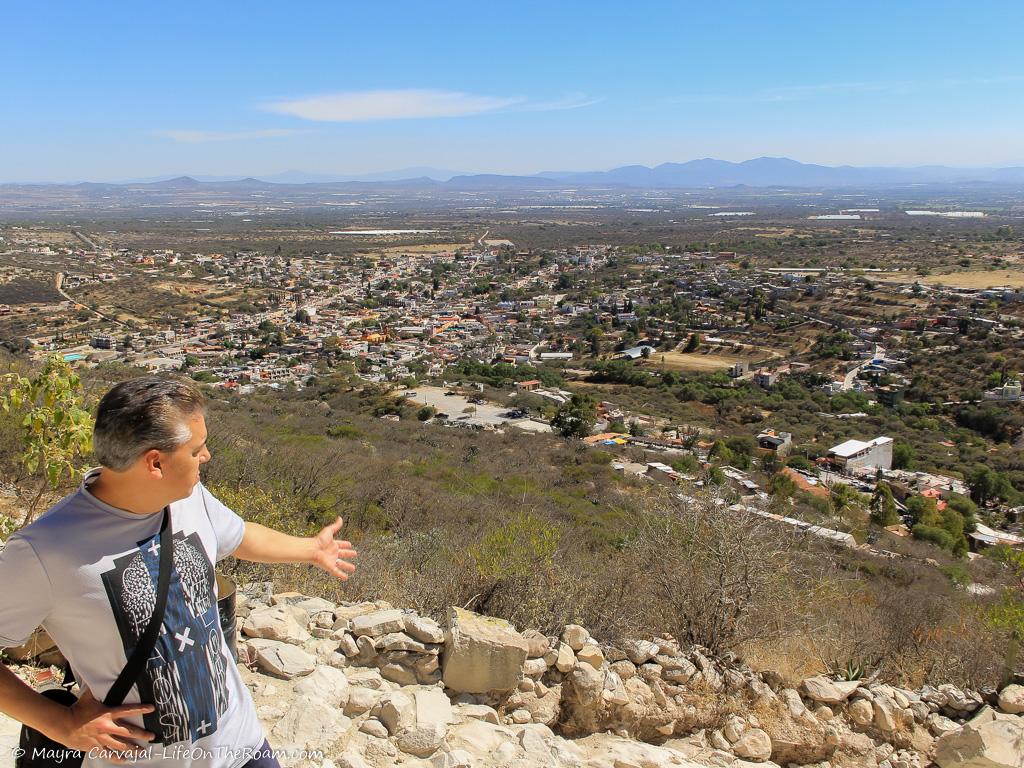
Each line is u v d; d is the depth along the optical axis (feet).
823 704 14.24
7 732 9.50
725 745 13.16
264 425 73.92
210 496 7.07
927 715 14.38
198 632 6.18
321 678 11.22
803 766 13.41
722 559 16.26
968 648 16.89
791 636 16.92
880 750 13.73
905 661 16.96
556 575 16.30
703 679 13.91
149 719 5.87
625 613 15.61
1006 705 14.43
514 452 87.25
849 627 18.51
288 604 13.73
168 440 5.74
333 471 41.78
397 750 10.22
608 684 12.87
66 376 12.01
